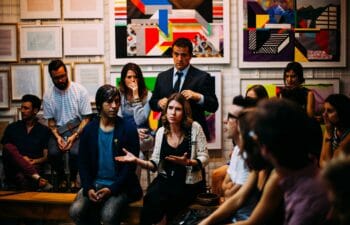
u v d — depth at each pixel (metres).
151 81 4.64
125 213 3.40
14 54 4.67
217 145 4.66
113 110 3.32
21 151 4.21
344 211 1.12
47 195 3.78
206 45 4.61
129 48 4.62
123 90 4.04
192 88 3.73
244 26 4.60
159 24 4.59
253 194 2.06
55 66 4.13
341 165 1.14
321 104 4.67
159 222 3.21
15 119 4.71
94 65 4.65
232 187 2.66
